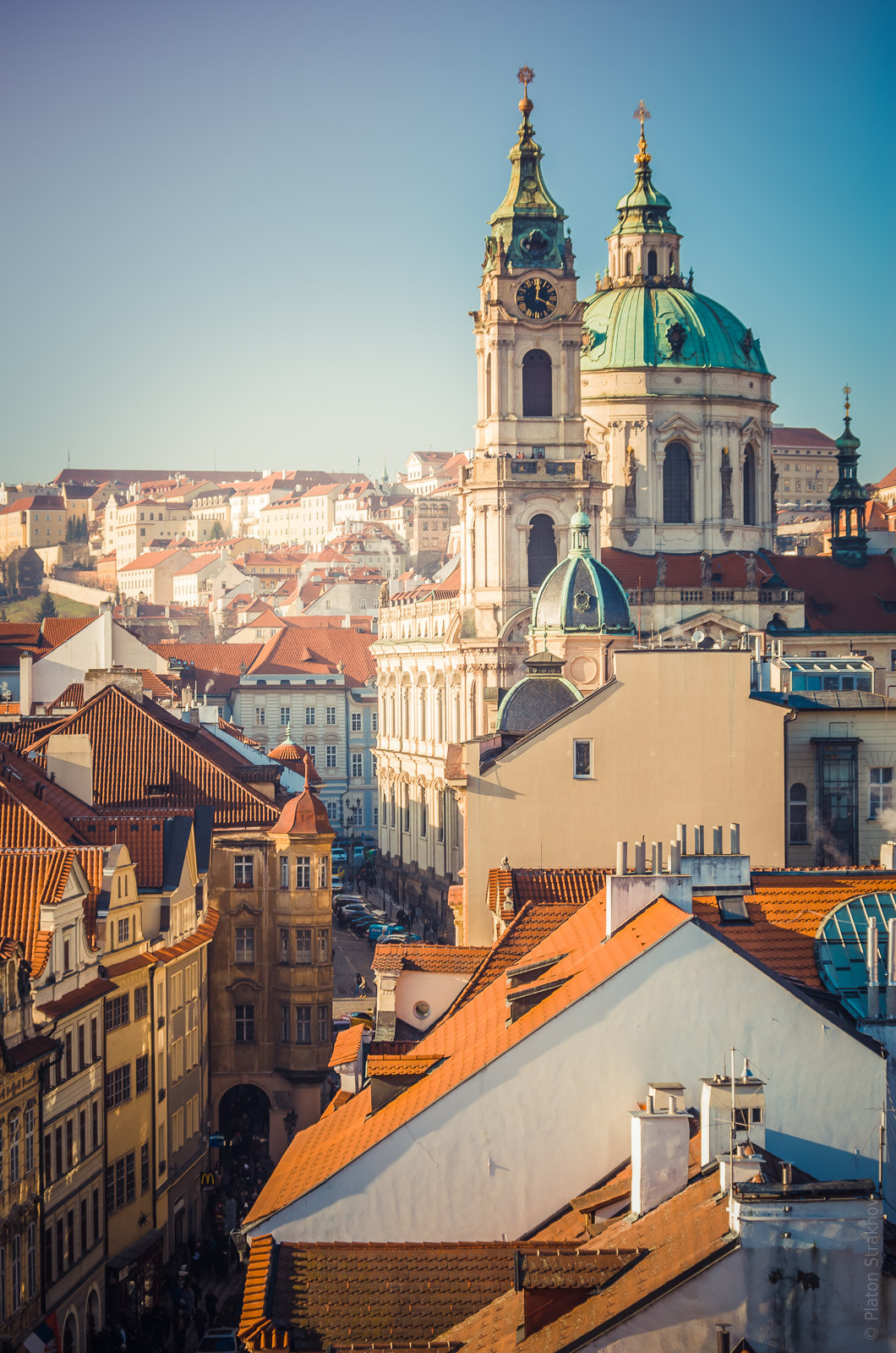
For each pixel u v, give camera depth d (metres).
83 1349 73.31
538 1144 41.50
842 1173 39.97
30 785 93.38
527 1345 31.67
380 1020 59.84
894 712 77.06
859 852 76.81
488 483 186.88
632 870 47.47
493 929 69.62
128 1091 81.50
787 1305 30.42
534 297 187.25
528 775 73.88
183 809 104.12
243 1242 48.34
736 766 73.88
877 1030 42.56
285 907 105.38
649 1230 33.81
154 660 185.00
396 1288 39.06
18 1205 64.25
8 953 66.06
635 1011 41.00
